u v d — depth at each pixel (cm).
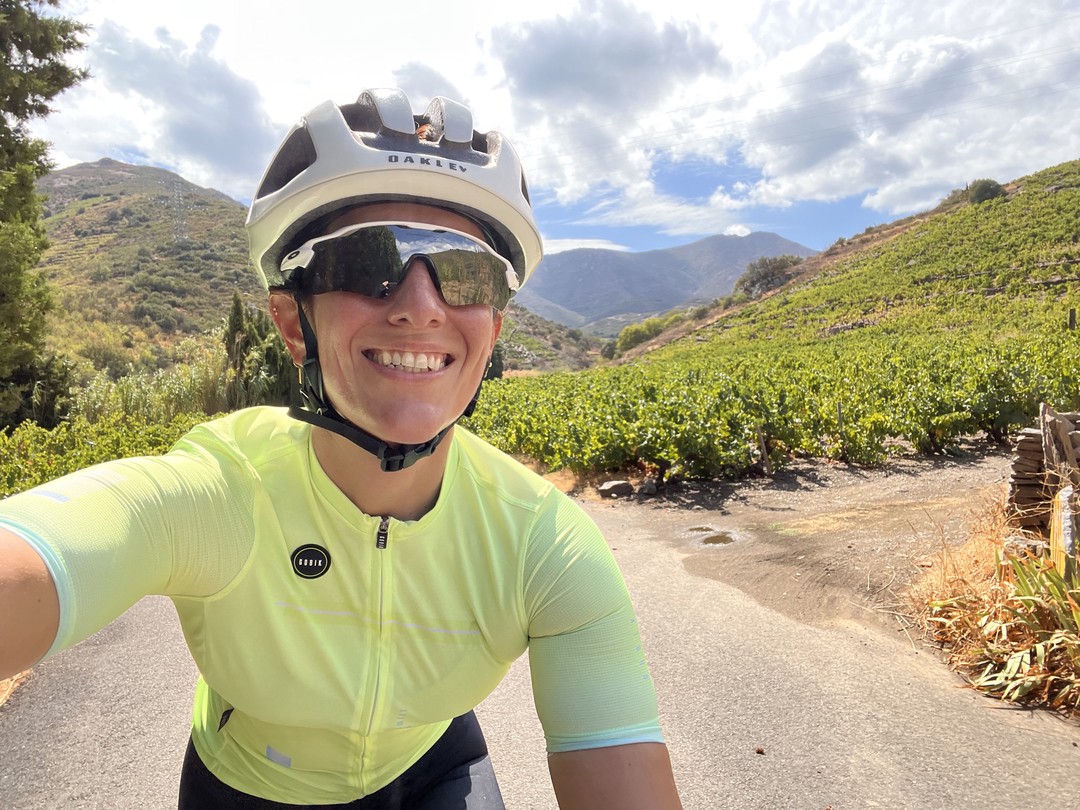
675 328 10231
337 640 104
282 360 2127
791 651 411
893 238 9012
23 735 315
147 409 1969
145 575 90
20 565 75
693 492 938
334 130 101
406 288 96
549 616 108
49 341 4347
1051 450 521
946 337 3706
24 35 1841
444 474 109
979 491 751
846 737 312
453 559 108
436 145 108
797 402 1314
